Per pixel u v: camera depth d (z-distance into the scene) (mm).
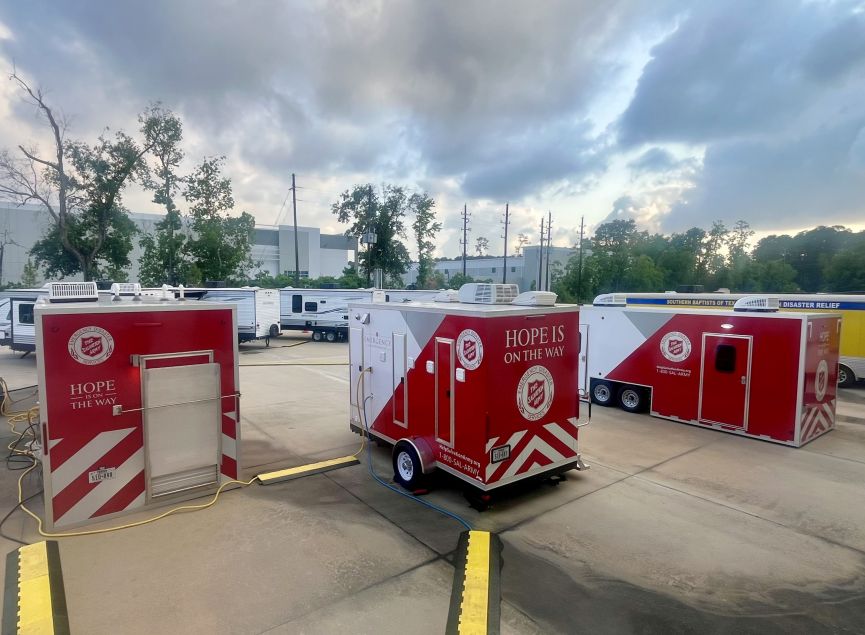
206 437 6121
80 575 4449
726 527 5582
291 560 4754
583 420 10219
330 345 25062
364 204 45188
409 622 3859
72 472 5270
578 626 3859
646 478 7047
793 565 4812
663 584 4457
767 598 4273
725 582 4504
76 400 5246
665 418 10281
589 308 11789
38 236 61156
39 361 5031
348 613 3963
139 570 4547
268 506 5965
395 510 5914
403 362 6941
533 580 4484
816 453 8242
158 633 3705
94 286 6898
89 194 30688
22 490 6355
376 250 45562
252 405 11500
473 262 83312
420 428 6645
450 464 6168
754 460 7859
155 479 5781
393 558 4816
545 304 6508
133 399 5570
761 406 8859
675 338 10062
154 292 9219
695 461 7785
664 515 5863
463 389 5895
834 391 9781
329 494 6371
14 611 3936
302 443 8562
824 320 9109
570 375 6578
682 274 50812
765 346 8797
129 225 32219
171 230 34344
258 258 85000
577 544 5152
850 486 6824
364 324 7875
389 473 7148
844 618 4016
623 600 4211
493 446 5695
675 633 3807
